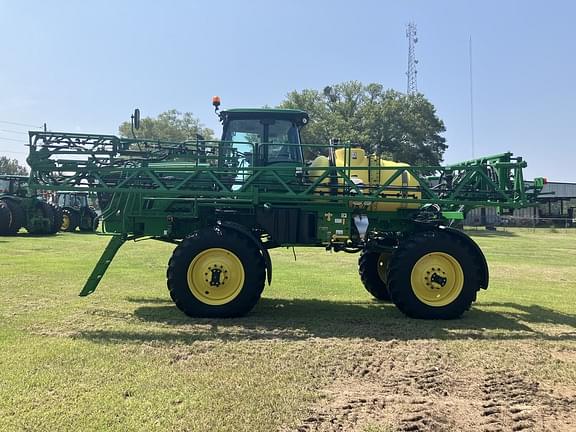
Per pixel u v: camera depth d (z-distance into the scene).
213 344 4.80
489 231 32.97
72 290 7.45
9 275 8.72
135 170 6.21
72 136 6.19
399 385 3.85
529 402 3.57
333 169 6.27
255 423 3.11
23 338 4.81
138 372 3.95
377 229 6.89
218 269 5.99
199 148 6.58
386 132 42.56
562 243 21.12
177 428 3.02
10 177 20.00
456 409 3.43
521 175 6.62
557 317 6.41
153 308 6.40
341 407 3.40
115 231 6.58
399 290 6.14
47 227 19.69
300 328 5.54
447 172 6.87
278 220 6.60
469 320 6.14
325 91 47.97
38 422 3.04
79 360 4.19
